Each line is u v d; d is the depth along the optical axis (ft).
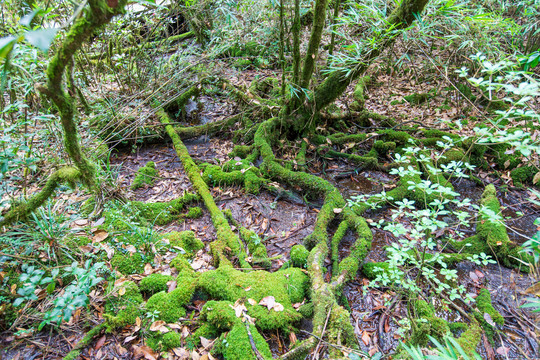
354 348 6.41
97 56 17.03
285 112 13.80
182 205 11.07
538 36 15.03
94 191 9.80
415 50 16.10
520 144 5.01
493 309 7.62
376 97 18.62
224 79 16.81
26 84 8.30
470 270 8.95
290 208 11.28
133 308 7.40
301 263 8.61
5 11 9.98
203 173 12.37
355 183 12.56
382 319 7.54
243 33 19.40
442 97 17.46
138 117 13.92
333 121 15.19
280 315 7.12
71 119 6.18
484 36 12.14
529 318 7.58
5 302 7.14
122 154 14.32
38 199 7.52
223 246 9.16
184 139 15.26
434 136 14.25
